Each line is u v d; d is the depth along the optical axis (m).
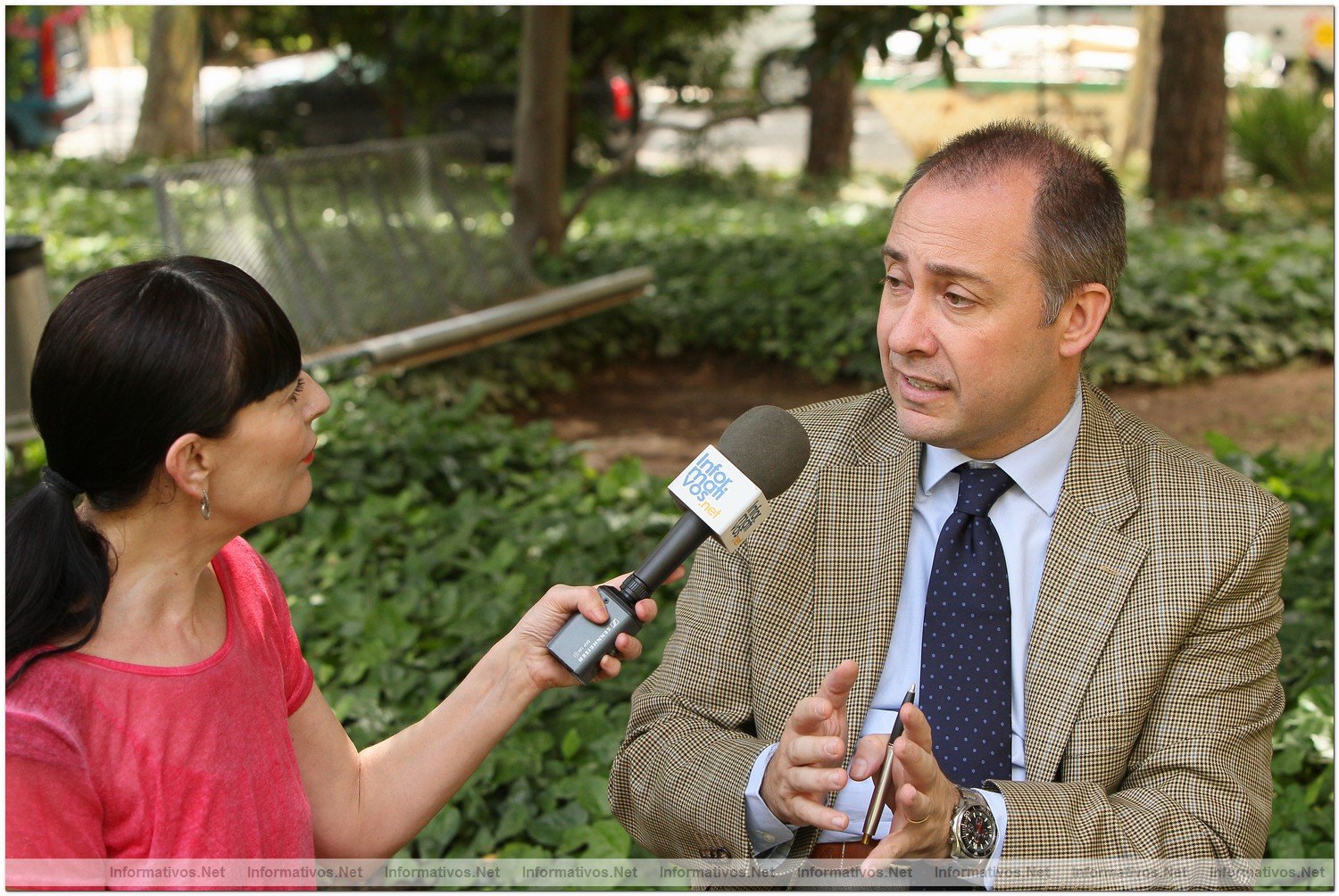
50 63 18.56
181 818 1.51
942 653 1.92
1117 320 8.52
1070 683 1.86
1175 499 1.90
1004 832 1.71
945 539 1.94
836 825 1.62
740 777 1.85
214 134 18.97
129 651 1.51
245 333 1.47
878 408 2.10
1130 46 18.89
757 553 1.99
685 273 9.77
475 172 8.28
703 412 7.91
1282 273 9.15
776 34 17.78
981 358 1.78
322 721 1.84
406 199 7.56
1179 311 8.63
